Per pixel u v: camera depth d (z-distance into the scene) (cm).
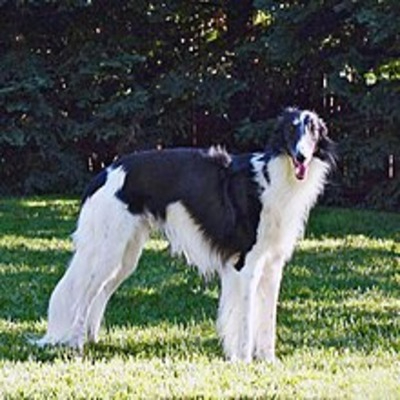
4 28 2245
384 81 1791
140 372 717
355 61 1814
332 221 1712
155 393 649
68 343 832
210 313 997
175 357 801
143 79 2267
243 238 782
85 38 2261
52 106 2220
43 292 1095
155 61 2277
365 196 1995
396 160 1984
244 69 2188
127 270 845
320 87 2109
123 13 2242
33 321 955
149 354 820
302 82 2169
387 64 1820
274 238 784
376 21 1683
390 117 1791
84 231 826
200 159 811
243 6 2205
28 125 2181
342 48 1911
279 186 772
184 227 809
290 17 1836
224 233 790
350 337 887
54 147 2203
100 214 816
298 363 770
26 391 661
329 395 638
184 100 2180
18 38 2261
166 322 953
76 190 2233
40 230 1588
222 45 2228
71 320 833
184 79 2128
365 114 1866
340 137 1994
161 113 2191
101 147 2295
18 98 2142
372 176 2006
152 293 1093
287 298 1065
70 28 2264
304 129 770
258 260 786
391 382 677
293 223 788
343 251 1395
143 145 2192
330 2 1812
